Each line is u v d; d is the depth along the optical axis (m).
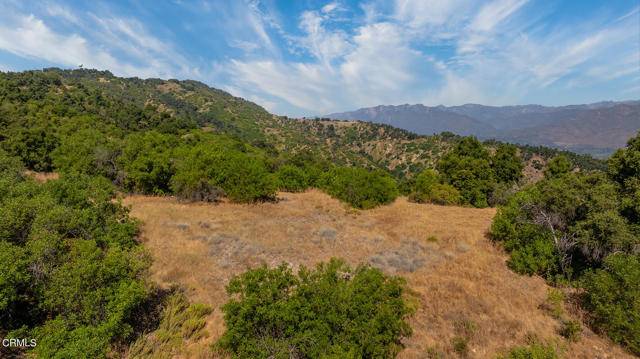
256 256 13.05
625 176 13.98
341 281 7.92
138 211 18.48
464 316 9.35
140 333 7.92
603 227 11.40
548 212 14.09
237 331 7.04
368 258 13.41
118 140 29.23
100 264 7.84
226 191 22.55
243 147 60.81
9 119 37.56
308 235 16.03
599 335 8.78
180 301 9.49
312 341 6.85
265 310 7.04
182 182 22.23
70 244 9.17
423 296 10.37
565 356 7.80
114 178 26.05
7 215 9.05
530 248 12.81
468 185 27.81
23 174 19.88
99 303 7.41
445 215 21.25
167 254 12.74
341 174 26.92
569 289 11.24
